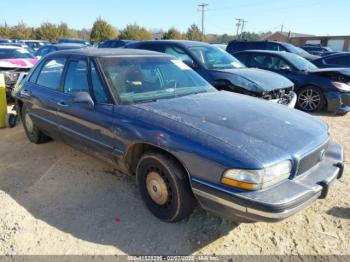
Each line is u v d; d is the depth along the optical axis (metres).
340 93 7.44
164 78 3.93
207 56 6.94
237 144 2.55
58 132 4.27
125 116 3.19
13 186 3.82
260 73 6.63
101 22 49.00
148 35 51.66
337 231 3.02
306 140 2.80
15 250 2.75
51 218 3.20
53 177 4.06
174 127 2.83
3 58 9.04
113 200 3.52
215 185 2.52
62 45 14.87
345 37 50.91
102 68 3.60
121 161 3.33
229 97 3.76
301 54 12.81
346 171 4.25
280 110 3.40
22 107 5.25
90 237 2.92
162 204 3.07
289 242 2.88
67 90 4.04
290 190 2.46
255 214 2.36
